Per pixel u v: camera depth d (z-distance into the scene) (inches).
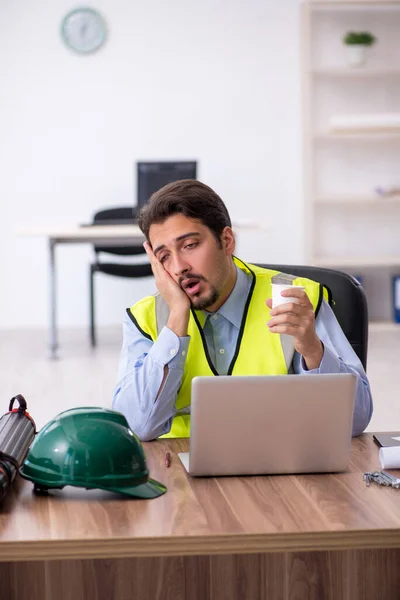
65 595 71.7
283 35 325.7
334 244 338.0
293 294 75.4
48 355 273.9
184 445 77.5
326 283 96.5
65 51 322.3
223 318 85.5
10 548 53.1
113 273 294.0
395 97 330.0
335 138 330.6
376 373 240.2
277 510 58.6
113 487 60.9
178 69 325.1
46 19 320.8
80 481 60.9
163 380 79.4
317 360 77.9
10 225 327.3
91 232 266.4
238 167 329.7
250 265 90.0
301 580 72.6
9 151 324.8
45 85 323.3
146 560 71.9
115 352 279.7
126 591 71.9
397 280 327.3
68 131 325.4
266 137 328.8
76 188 327.6
